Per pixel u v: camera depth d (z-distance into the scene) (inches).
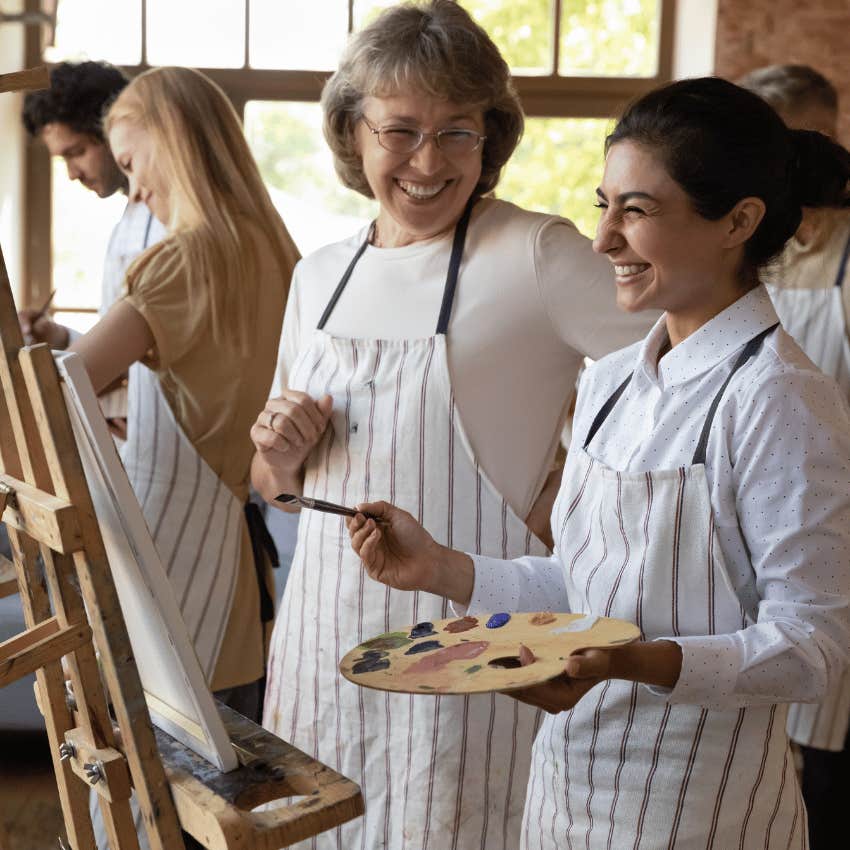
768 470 44.3
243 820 39.2
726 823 47.3
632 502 47.4
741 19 142.7
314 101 157.1
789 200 46.4
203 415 81.1
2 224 152.2
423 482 64.3
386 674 44.4
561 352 66.4
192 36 156.6
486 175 69.1
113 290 93.0
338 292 69.9
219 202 79.8
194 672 41.5
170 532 81.0
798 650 43.1
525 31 155.6
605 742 49.1
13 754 114.2
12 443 45.6
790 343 46.4
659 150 44.7
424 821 64.2
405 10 64.0
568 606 55.3
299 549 70.1
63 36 156.5
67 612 42.6
